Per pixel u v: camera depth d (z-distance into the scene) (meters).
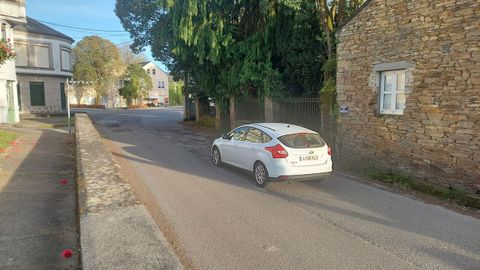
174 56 20.48
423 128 9.12
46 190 7.71
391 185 9.04
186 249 5.03
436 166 8.86
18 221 5.84
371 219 6.42
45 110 32.91
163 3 15.44
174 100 73.94
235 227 5.88
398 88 9.95
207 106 26.64
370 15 10.40
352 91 11.24
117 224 4.66
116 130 21.64
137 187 8.26
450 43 8.34
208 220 6.18
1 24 21.11
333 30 12.79
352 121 11.30
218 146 10.84
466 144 8.17
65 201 6.96
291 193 8.07
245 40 16.31
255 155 8.77
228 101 19.80
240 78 16.12
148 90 62.75
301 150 8.27
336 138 11.98
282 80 15.80
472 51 7.91
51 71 33.16
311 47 14.46
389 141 10.09
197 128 23.34
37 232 5.40
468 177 8.19
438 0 8.52
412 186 8.88
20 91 31.23
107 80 57.34
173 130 22.20
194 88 24.56
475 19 7.81
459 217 6.64
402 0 9.40
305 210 6.86
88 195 5.82
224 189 8.28
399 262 4.75
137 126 24.67
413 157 9.45
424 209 7.09
